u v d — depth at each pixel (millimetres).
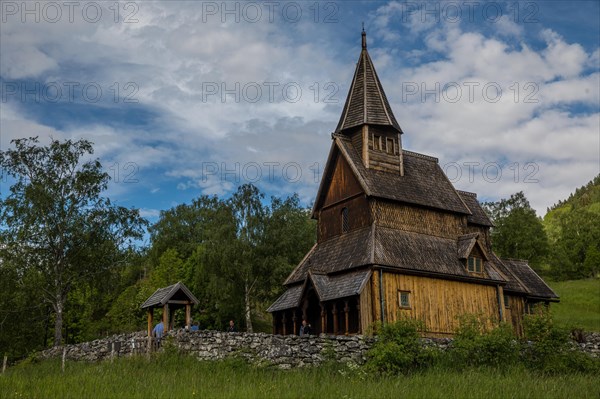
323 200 45812
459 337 33656
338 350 31641
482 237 49281
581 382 26953
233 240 60594
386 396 22281
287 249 63094
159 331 35906
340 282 38875
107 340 36406
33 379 26000
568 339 35625
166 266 69375
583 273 108250
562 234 124750
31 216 48969
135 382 24672
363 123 43875
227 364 29359
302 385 24219
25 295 48781
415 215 42969
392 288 38594
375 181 42344
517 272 52531
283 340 31109
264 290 63000
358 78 46312
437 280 40719
